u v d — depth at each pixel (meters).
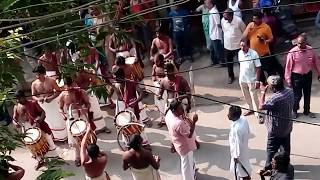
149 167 8.05
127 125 9.05
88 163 7.96
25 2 4.45
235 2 11.45
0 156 4.79
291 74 9.74
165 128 10.47
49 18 4.20
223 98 11.33
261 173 8.01
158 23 12.30
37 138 9.05
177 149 8.55
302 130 9.99
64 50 4.96
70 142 9.78
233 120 8.25
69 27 4.60
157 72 9.85
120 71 9.36
